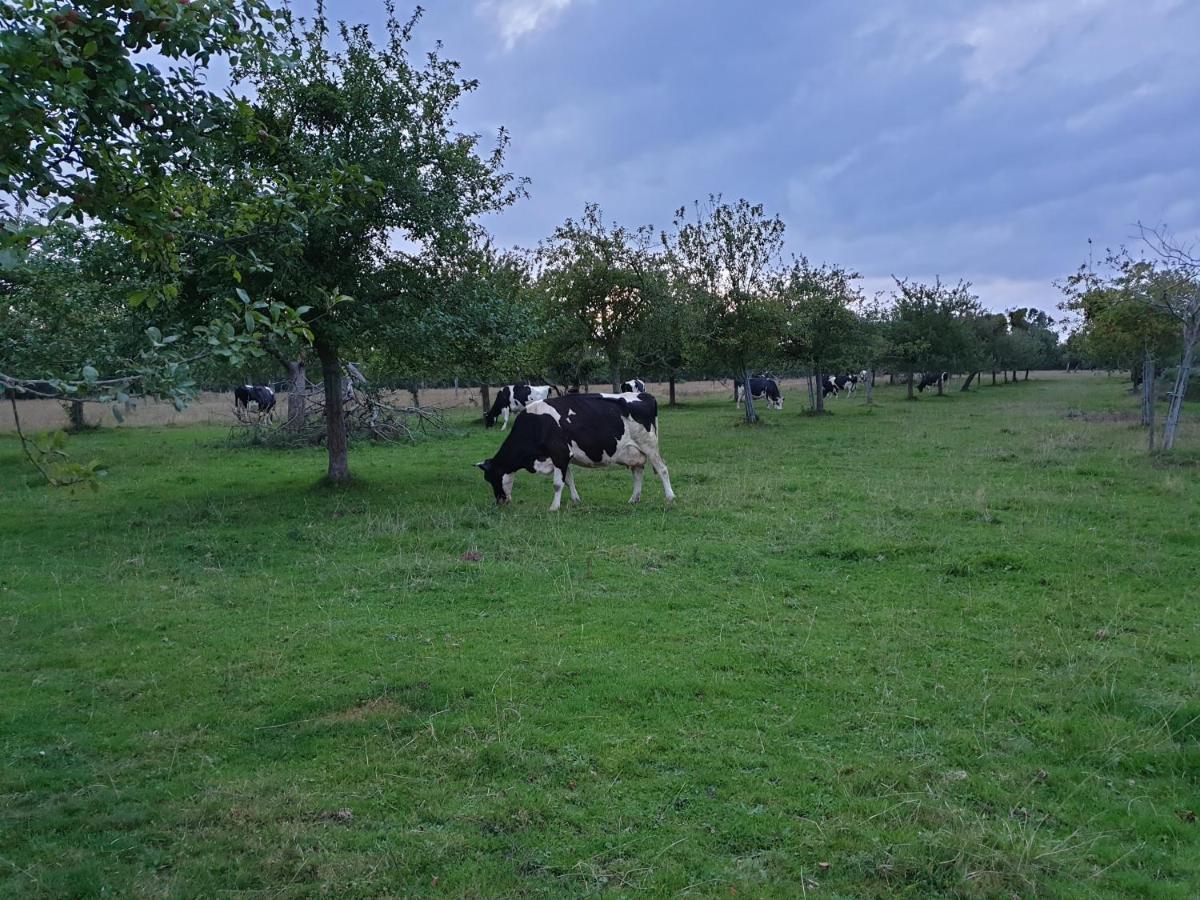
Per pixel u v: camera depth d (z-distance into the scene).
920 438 22.47
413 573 8.77
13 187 3.85
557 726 5.13
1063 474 14.91
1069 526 10.50
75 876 3.70
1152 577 8.20
